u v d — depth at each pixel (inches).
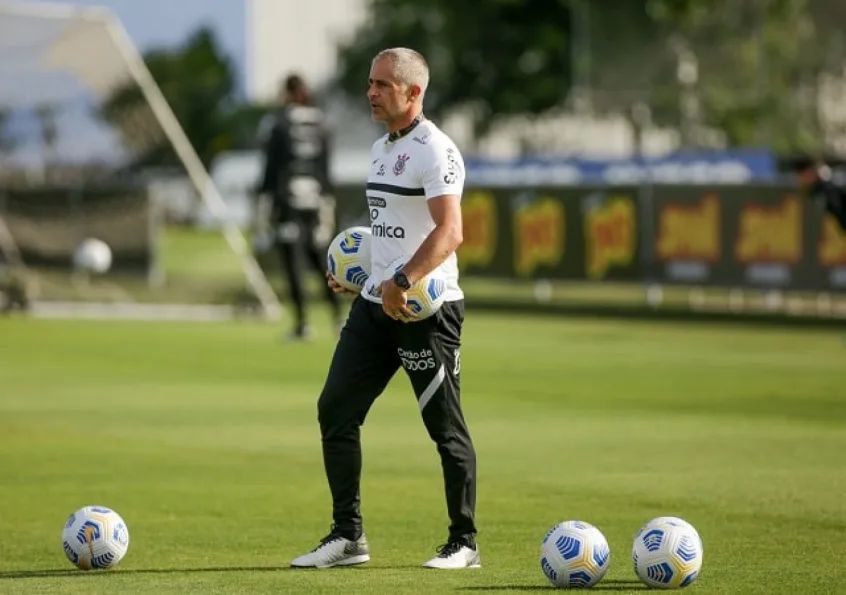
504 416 1603.1
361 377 890.1
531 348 2380.7
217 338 2502.5
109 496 1144.8
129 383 1877.5
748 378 1961.1
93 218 2967.5
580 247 3107.8
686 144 4350.4
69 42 2915.8
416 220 870.4
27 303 2952.8
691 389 1839.3
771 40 4173.2
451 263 880.3
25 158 2930.6
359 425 898.7
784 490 1168.2
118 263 2979.8
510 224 3211.1
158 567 892.0
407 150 867.4
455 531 888.3
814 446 1397.6
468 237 3275.1
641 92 4402.1
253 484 1198.3
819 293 2763.3
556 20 6063.0
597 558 820.6
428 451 1363.2
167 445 1397.6
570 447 1387.8
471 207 3270.2
